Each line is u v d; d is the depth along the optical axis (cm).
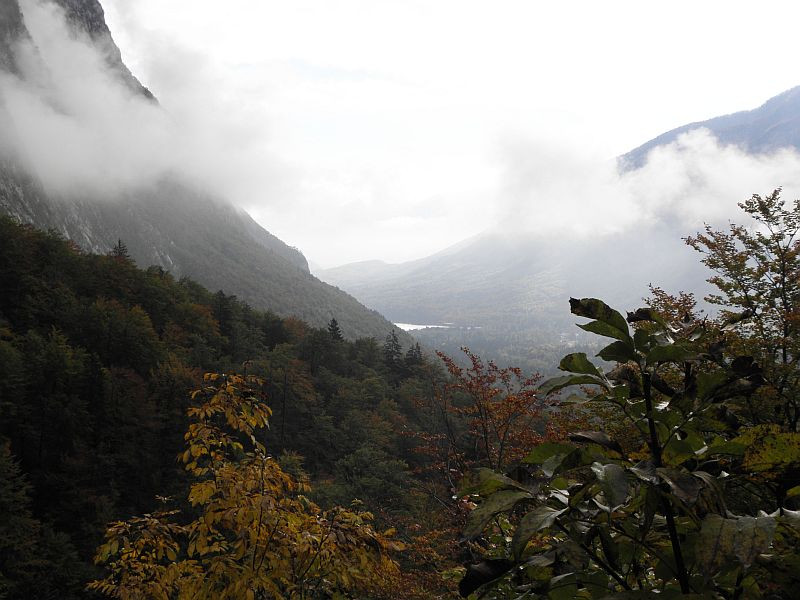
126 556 323
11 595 2192
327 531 318
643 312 108
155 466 3522
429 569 705
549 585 100
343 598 336
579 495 93
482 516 98
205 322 6762
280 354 6016
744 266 738
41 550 2447
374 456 3195
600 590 98
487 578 99
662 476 83
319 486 2608
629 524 106
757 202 754
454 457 866
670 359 99
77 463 3209
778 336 653
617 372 107
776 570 83
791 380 405
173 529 337
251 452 346
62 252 6181
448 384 837
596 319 104
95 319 4825
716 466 99
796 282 703
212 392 352
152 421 3706
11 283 5222
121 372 4091
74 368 3678
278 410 5250
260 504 296
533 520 90
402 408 5859
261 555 300
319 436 5006
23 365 3506
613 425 509
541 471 101
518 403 738
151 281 6800
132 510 3256
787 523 85
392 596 588
